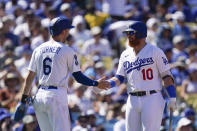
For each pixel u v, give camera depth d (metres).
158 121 23.91
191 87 42.94
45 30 46.84
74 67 23.42
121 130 36.09
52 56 23.25
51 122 23.39
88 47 48.53
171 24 54.34
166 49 46.25
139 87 23.94
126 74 24.45
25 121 33.53
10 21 49.41
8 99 38.84
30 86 23.97
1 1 56.28
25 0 55.59
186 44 52.62
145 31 24.12
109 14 55.84
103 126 37.25
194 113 39.41
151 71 23.91
